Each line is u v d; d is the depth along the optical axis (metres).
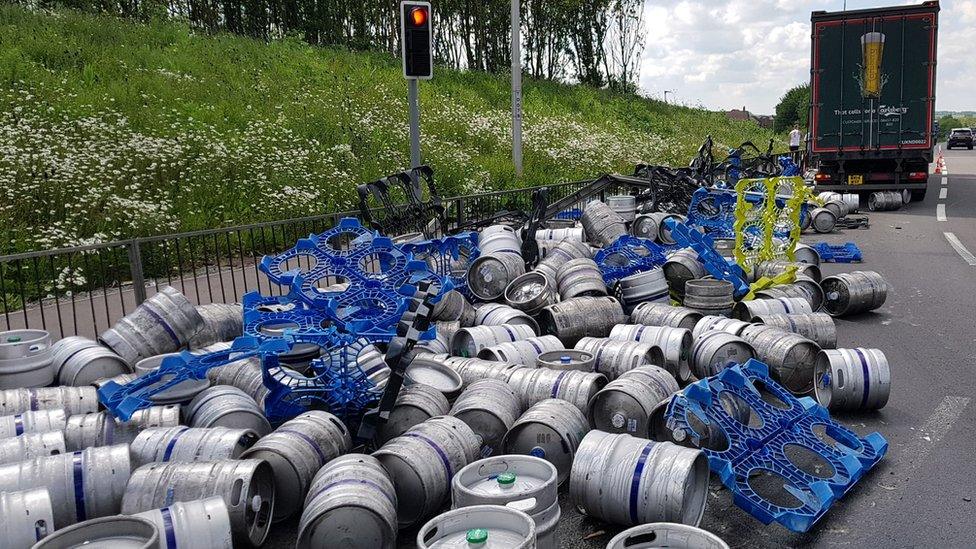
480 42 40.59
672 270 9.34
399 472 4.47
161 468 4.20
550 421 4.91
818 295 9.30
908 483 5.12
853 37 19.83
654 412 5.09
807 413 5.51
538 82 38.91
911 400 6.62
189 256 11.58
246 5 33.41
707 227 12.78
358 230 7.04
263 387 5.77
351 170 16.23
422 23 10.43
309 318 5.98
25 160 11.99
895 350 8.11
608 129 31.95
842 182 20.80
